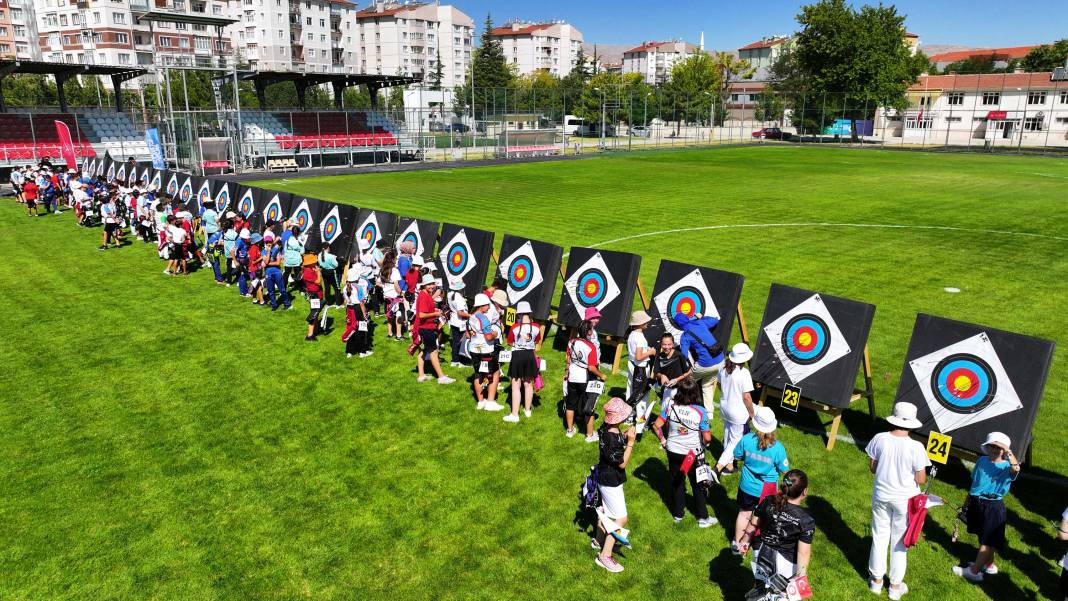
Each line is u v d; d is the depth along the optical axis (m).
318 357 14.16
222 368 13.55
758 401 11.80
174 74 83.19
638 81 150.75
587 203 34.06
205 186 28.56
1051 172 49.25
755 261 21.42
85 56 103.06
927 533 8.38
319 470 9.74
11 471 9.73
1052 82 89.12
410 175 50.09
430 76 147.00
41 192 32.56
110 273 21.23
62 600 7.21
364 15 160.75
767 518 6.45
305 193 38.69
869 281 19.05
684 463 8.21
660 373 10.30
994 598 7.20
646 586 7.43
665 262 13.28
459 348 13.56
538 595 7.29
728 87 144.75
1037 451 10.14
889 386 12.56
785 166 55.47
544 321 14.95
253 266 17.80
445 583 7.47
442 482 9.43
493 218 29.41
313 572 7.65
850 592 7.31
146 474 9.65
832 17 88.69
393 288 15.14
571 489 9.26
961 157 65.50
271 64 59.88
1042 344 8.83
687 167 55.12
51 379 12.99
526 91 76.25
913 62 102.69
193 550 8.02
